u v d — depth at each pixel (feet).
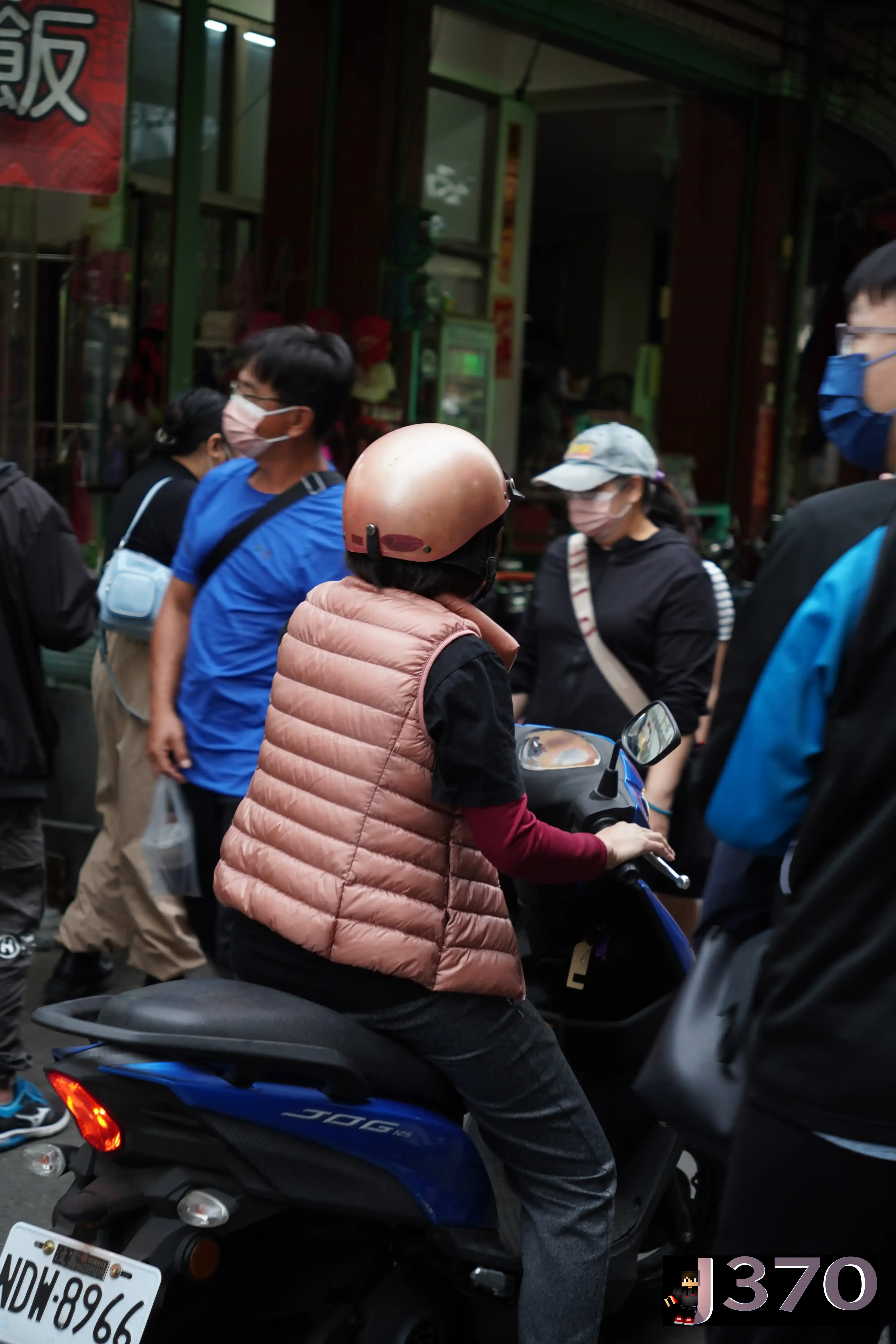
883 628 6.14
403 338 31.01
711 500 40.06
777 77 37.99
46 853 19.43
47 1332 7.63
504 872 8.07
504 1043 8.30
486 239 42.86
